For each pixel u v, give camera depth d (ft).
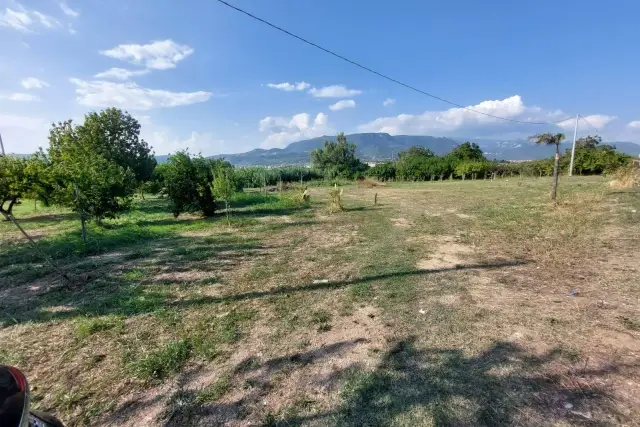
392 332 10.69
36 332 11.57
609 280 14.30
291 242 25.99
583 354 8.89
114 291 15.53
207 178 45.60
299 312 12.65
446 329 10.68
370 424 6.72
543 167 118.52
